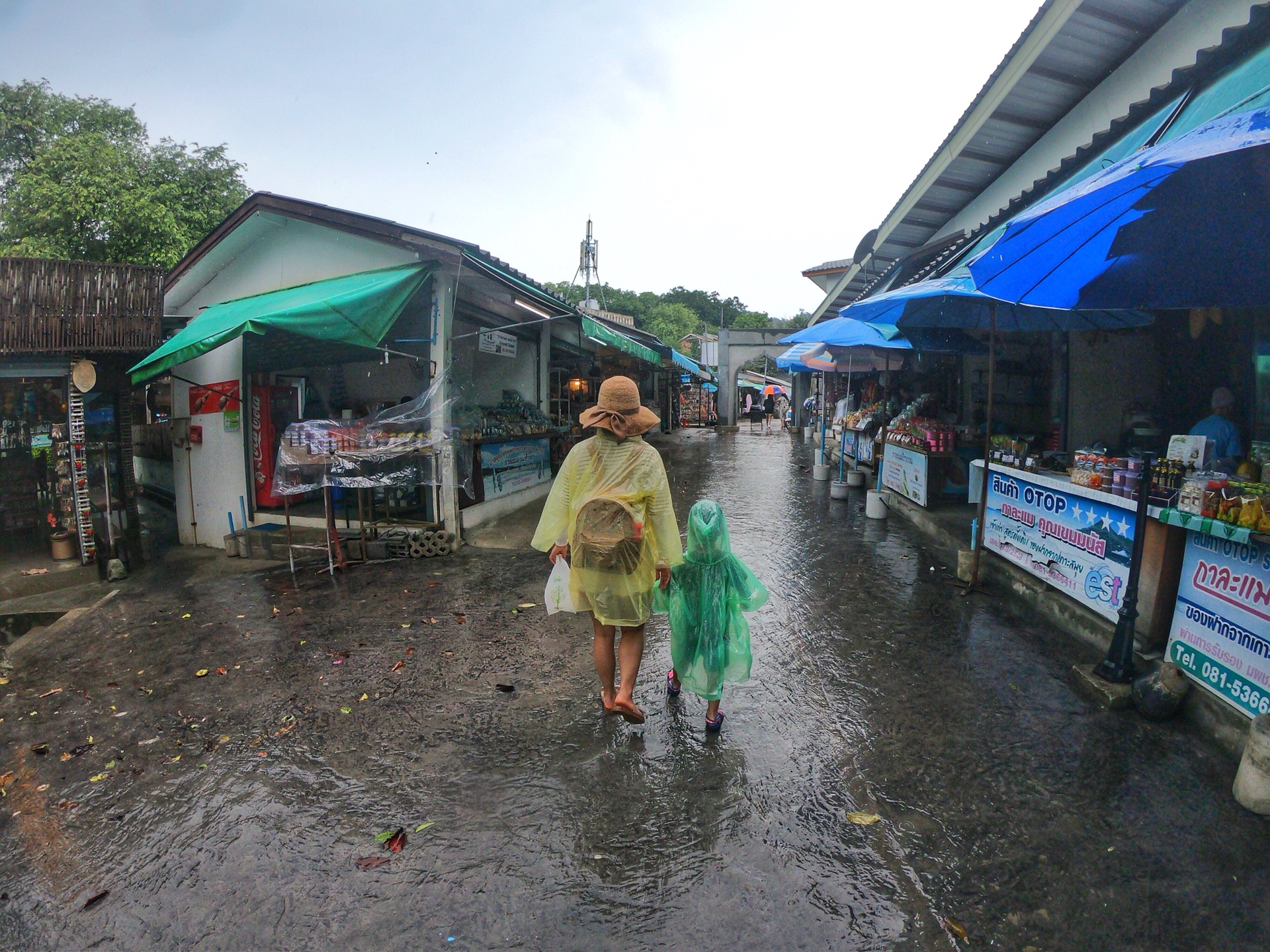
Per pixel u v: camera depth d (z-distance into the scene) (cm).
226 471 830
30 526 785
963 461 802
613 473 315
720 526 327
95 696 408
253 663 445
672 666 422
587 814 279
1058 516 464
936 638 450
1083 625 429
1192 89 410
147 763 330
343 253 744
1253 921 216
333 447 630
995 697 366
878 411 1176
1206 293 390
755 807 281
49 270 687
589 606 321
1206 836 254
